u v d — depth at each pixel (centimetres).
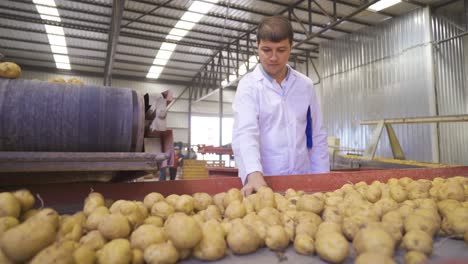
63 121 138
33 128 133
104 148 148
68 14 1080
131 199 165
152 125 151
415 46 937
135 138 152
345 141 1139
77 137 141
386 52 1019
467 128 909
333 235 105
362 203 141
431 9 920
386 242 97
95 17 1100
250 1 980
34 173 169
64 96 142
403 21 974
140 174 195
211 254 105
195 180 185
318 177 212
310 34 923
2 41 1303
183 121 1898
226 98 2012
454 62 932
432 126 862
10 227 103
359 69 1108
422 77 913
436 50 908
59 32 1217
